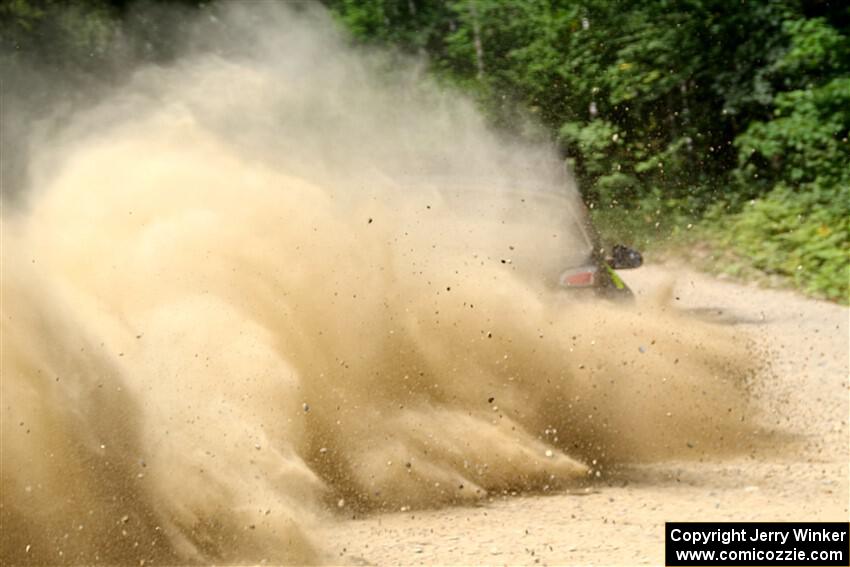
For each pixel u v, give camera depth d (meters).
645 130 46.25
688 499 13.80
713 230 40.19
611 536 12.23
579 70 46.44
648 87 44.72
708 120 45.56
